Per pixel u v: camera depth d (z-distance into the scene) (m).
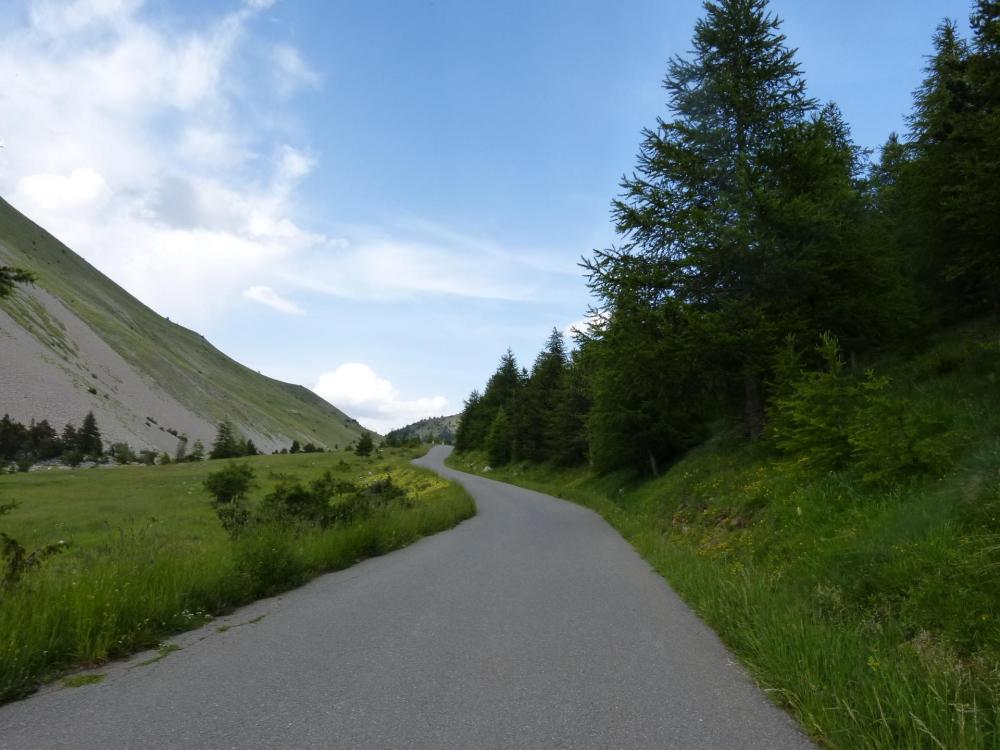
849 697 3.66
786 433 11.34
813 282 15.19
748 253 14.71
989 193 10.96
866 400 9.55
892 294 15.97
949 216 12.10
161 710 3.96
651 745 3.39
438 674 4.70
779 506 10.18
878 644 4.49
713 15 17.69
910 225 18.41
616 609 7.10
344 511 14.54
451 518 18.73
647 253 17.44
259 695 4.24
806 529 8.68
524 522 19.62
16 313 183.38
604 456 32.34
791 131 15.47
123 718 3.83
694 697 4.19
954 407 9.48
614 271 16.67
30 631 4.93
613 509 22.12
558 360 65.56
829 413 10.23
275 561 8.58
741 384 18.19
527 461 66.25
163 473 65.00
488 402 95.25
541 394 64.12
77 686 4.50
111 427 166.25
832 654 4.23
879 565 6.09
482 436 93.25
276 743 3.41
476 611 6.98
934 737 2.95
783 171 15.76
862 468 8.88
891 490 8.13
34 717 3.87
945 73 15.02
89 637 5.24
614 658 5.14
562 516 22.25
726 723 3.71
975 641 4.26
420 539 14.84
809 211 14.29
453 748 3.34
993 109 10.80
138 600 6.11
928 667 3.97
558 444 52.31
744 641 5.29
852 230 15.28
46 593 5.77
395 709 3.95
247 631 6.18
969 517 5.97
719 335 14.80
